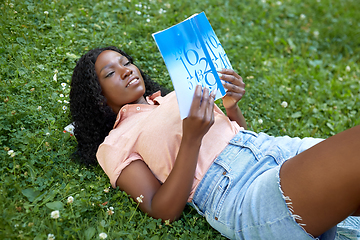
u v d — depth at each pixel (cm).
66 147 227
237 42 403
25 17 319
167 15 395
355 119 316
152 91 269
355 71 423
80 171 216
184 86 159
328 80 389
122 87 211
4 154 200
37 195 185
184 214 194
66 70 284
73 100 230
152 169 188
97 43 320
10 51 278
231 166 180
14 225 164
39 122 233
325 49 471
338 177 135
